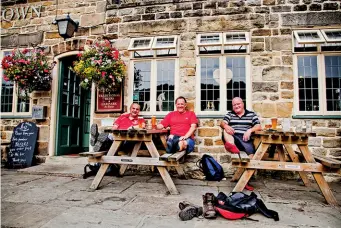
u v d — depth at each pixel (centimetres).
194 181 454
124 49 576
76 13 614
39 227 247
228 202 283
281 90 506
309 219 272
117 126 494
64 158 581
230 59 535
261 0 531
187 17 555
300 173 421
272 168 343
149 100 559
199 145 519
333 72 501
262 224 258
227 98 527
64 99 634
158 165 367
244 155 370
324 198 345
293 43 514
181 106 488
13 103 632
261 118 505
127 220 266
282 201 335
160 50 559
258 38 524
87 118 714
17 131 598
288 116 499
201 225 255
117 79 521
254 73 517
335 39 479
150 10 572
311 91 502
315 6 513
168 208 304
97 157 390
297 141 357
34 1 642
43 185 412
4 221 261
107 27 591
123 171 482
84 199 338
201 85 538
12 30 648
